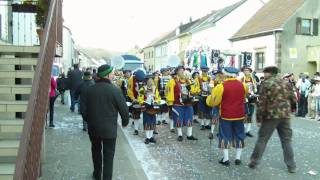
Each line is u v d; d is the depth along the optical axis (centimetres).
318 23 3005
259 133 839
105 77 656
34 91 428
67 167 763
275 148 1045
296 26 2969
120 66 1945
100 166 684
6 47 796
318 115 1734
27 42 1405
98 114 640
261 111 816
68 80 1673
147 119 1095
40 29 859
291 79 1872
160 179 748
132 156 894
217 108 1159
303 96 1848
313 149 1038
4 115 664
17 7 935
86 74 1105
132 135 1232
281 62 2939
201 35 4622
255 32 3206
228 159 869
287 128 816
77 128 1238
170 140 1156
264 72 826
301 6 2988
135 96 1222
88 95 650
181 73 1158
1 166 531
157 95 1105
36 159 452
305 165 871
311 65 2988
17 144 566
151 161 891
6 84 728
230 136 863
